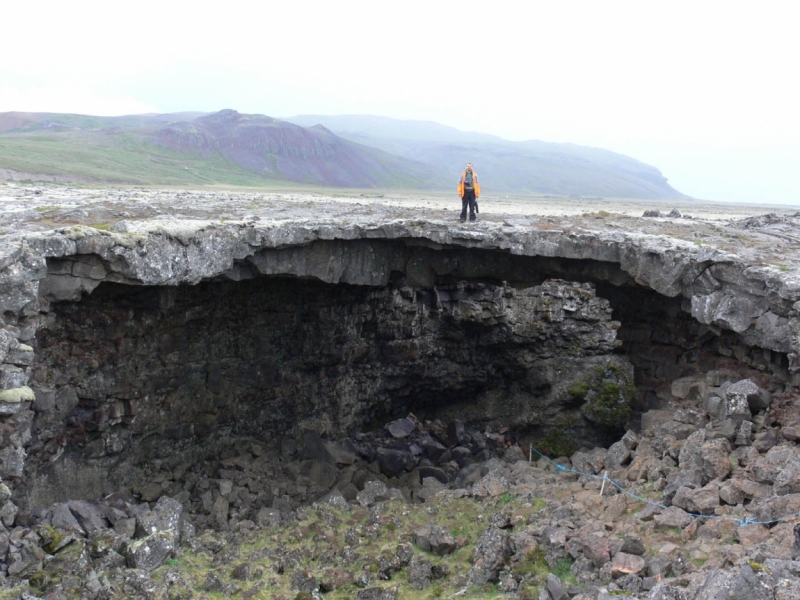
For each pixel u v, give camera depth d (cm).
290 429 2122
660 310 2064
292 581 1240
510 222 1975
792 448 1251
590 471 1698
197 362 1841
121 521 1407
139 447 1714
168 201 2062
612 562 1065
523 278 1900
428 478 1867
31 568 1152
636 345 2211
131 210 1722
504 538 1205
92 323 1540
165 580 1203
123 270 1349
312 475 1948
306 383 2156
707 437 1403
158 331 1709
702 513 1183
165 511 1454
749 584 771
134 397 1666
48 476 1471
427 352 2423
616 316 2194
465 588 1156
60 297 1316
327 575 1251
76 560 1177
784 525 1027
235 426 1988
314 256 1725
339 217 1842
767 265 1562
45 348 1452
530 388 2380
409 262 1889
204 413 1883
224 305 1867
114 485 1641
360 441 2283
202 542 1406
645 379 2189
